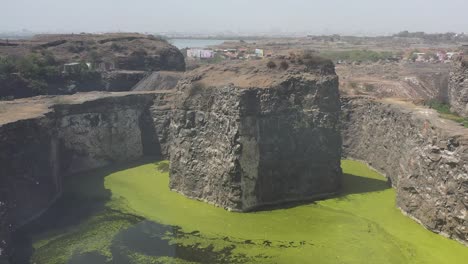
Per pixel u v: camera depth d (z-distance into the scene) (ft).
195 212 112.16
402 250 92.48
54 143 126.52
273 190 114.93
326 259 90.07
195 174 120.47
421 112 123.85
